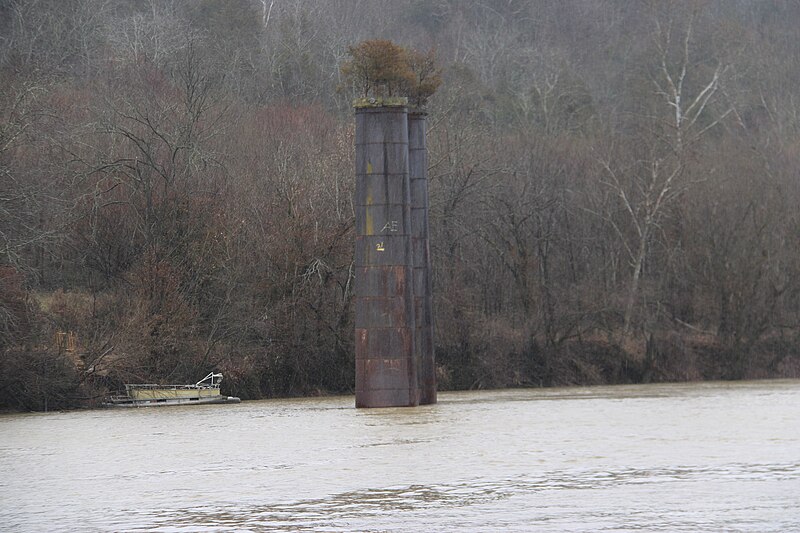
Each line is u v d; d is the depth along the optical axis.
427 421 150.00
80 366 193.88
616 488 97.31
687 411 163.12
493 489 97.88
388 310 163.62
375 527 84.75
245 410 179.25
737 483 98.88
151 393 194.50
